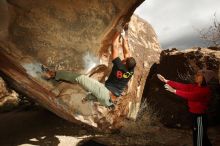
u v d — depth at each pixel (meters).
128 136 5.98
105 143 5.55
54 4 4.37
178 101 6.65
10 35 4.21
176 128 6.39
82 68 4.79
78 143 5.63
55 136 6.15
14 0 4.04
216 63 6.40
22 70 4.65
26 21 4.27
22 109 9.79
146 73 7.96
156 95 7.25
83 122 5.42
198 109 4.07
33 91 5.54
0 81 11.16
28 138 6.09
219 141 5.12
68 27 4.58
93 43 4.79
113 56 5.08
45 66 4.56
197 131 4.06
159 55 8.98
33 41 4.41
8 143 5.83
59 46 4.59
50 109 6.16
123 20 4.83
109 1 4.58
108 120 5.71
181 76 6.93
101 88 4.03
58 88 4.84
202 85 4.14
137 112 7.02
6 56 4.49
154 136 5.85
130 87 6.30
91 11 4.61
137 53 7.95
